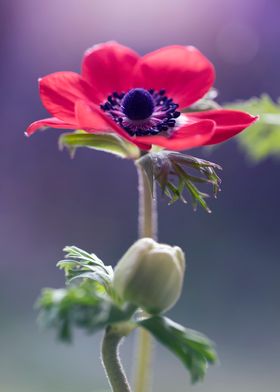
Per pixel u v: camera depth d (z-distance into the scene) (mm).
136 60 555
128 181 2121
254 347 1363
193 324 1469
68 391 1130
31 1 2473
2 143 2244
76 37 2479
